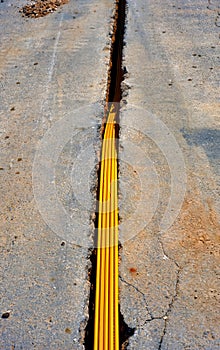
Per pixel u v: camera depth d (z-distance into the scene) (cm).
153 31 500
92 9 558
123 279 250
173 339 221
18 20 546
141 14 538
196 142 340
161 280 247
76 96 402
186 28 502
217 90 398
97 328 232
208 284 244
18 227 284
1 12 568
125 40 484
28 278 253
